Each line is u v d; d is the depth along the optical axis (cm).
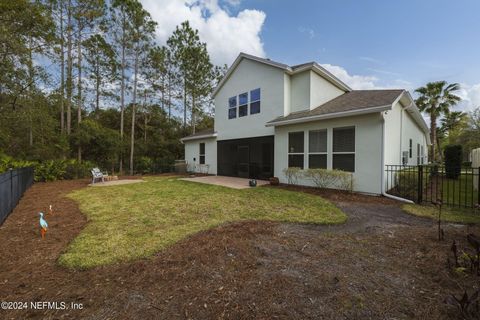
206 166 1572
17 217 500
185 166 1731
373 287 229
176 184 1017
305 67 989
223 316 189
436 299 210
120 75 1823
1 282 241
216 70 2417
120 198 695
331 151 838
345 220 466
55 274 258
